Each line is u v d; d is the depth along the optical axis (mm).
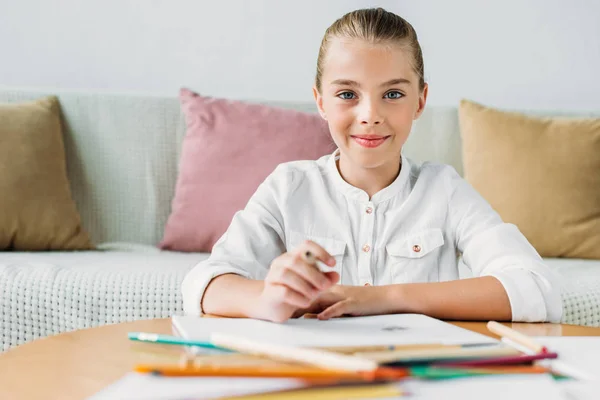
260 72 2287
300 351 490
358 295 782
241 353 537
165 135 1986
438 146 2049
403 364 492
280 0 2273
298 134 1874
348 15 1002
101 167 1963
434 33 2297
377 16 971
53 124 1911
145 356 567
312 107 2053
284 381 448
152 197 1953
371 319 714
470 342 569
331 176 1114
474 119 1987
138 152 1967
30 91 1982
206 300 808
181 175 1873
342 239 1085
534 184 1867
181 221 1830
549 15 2295
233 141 1854
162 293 1312
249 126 1873
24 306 1337
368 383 446
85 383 500
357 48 940
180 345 601
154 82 2260
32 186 1780
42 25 2217
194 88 2273
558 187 1860
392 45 944
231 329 644
